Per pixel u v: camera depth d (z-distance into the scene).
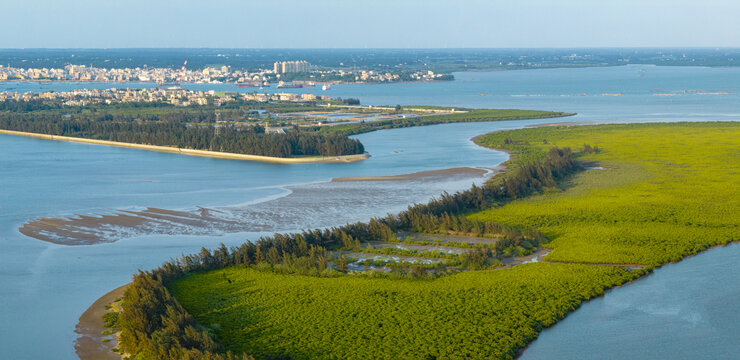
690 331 131.62
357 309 140.12
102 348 124.81
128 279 160.88
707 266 166.62
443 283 154.50
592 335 130.38
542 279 156.00
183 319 129.50
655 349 124.88
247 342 126.19
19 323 136.12
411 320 134.62
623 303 144.75
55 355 122.75
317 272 162.38
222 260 169.88
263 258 170.88
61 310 142.50
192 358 112.12
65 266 170.25
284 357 120.38
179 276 161.62
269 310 140.38
